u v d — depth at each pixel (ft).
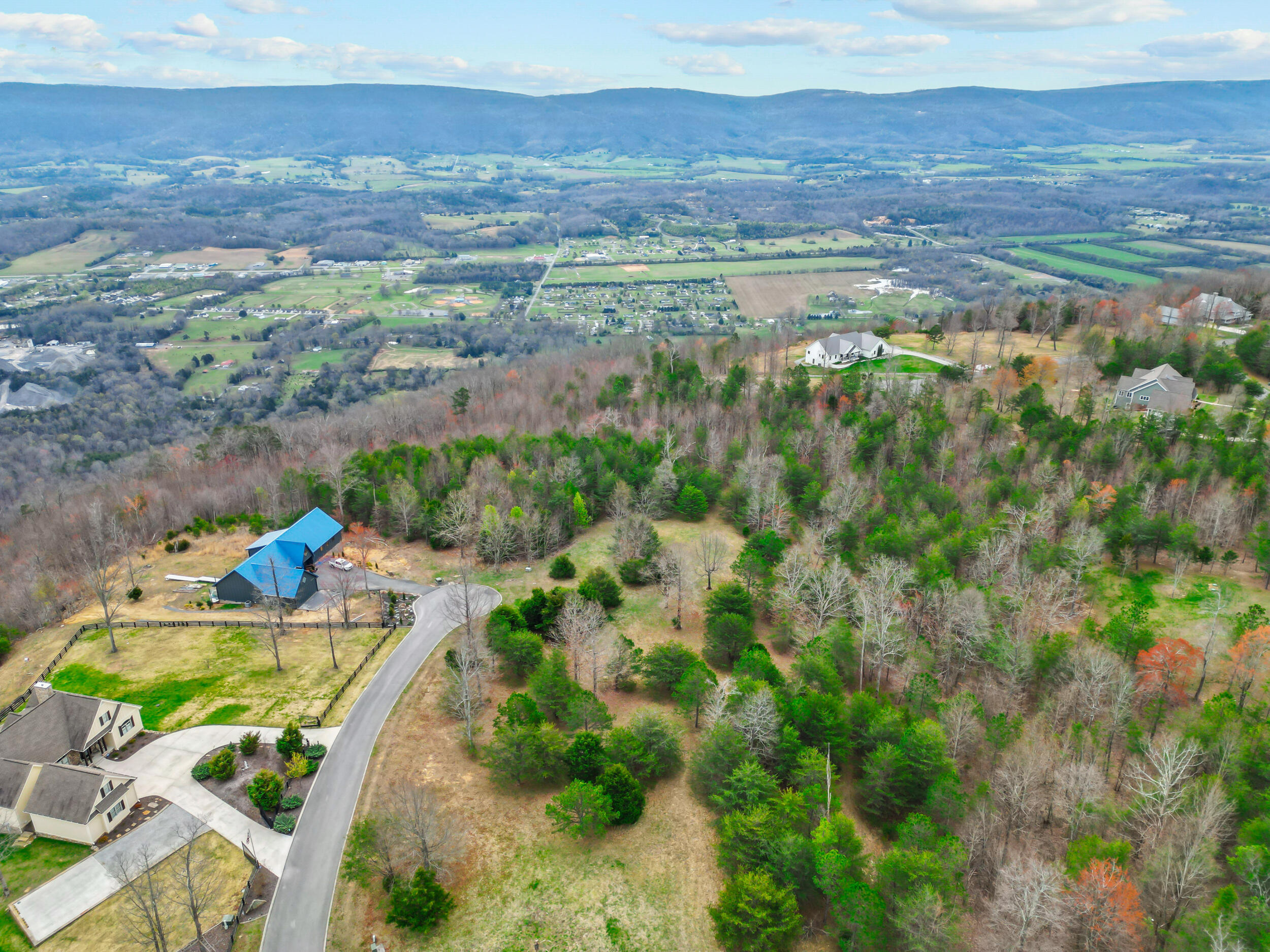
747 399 513.86
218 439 531.50
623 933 186.29
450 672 266.57
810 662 247.50
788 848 187.32
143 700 268.41
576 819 207.72
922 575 296.51
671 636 304.71
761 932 176.14
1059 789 211.20
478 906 192.95
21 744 223.71
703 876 201.87
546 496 395.96
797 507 390.83
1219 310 609.42
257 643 303.48
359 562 366.84
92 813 208.13
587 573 357.20
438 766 238.27
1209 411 441.27
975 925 178.29
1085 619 285.02
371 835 205.16
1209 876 179.01
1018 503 345.31
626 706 266.16
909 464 402.11
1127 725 235.61
